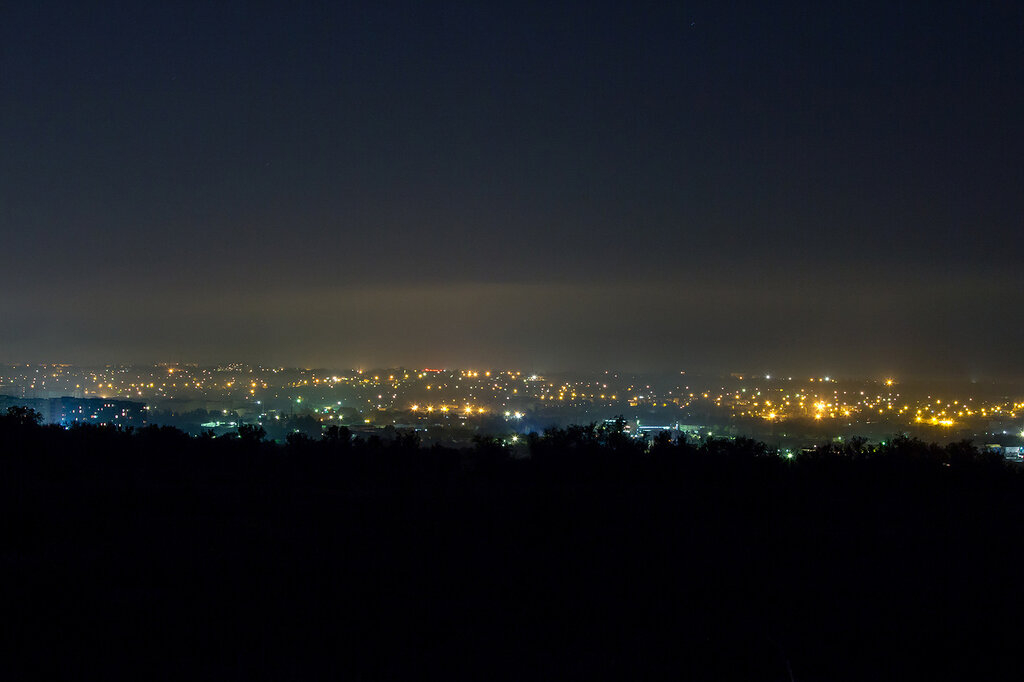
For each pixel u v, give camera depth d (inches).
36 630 318.3
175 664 292.5
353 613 353.7
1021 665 308.5
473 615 356.5
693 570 433.1
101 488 624.7
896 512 623.8
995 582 416.8
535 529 521.3
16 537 447.8
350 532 504.1
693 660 308.8
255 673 288.0
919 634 338.0
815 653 316.8
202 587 382.3
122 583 385.1
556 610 365.4
